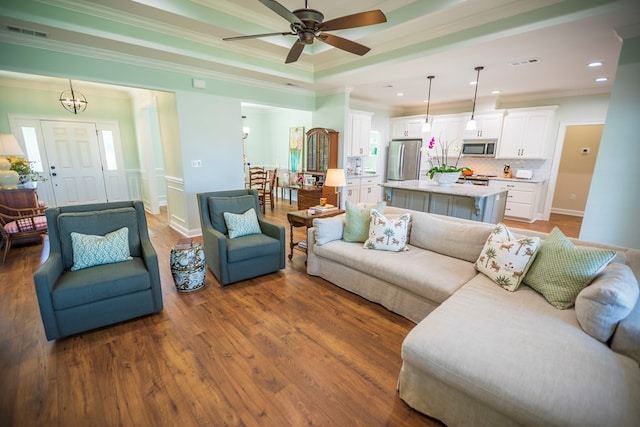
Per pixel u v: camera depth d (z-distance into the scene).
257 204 3.59
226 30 3.42
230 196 3.52
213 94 4.46
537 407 1.12
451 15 2.95
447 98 6.41
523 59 3.57
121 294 2.23
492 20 2.89
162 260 3.67
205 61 3.86
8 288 2.88
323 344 2.11
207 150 4.53
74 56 3.28
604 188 2.95
